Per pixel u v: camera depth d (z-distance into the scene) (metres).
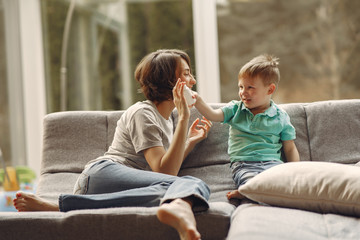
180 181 1.64
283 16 3.53
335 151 2.16
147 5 3.65
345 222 1.47
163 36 3.64
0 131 3.74
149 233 1.51
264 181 1.67
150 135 1.87
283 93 3.56
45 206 1.81
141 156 1.96
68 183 2.16
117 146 2.00
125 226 1.52
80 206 1.65
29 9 3.71
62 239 1.54
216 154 2.21
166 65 2.00
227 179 2.11
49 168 2.24
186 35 3.62
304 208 1.62
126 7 3.68
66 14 3.73
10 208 2.69
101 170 1.84
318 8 3.50
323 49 3.50
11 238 1.55
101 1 3.71
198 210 1.53
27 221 1.55
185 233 1.38
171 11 3.62
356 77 3.47
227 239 1.41
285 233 1.33
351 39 3.47
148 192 1.65
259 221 1.40
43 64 3.77
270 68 2.12
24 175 2.88
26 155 3.77
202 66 3.59
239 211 1.55
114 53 3.72
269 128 2.11
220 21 3.59
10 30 3.74
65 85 3.75
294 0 3.52
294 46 3.53
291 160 2.13
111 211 1.54
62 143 2.29
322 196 1.58
